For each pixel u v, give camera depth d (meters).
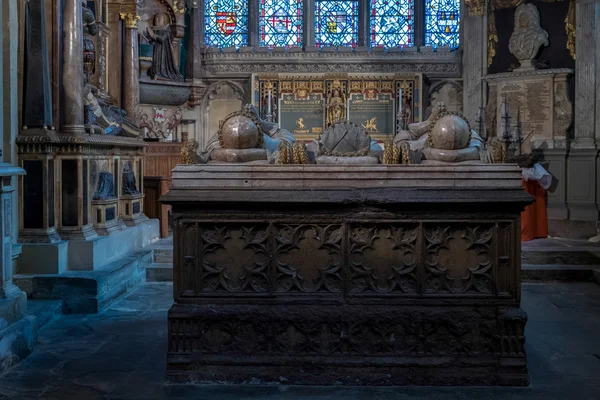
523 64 10.45
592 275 7.58
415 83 11.49
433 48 11.73
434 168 4.00
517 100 10.48
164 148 10.17
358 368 3.94
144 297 6.53
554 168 9.95
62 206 6.28
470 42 11.25
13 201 5.87
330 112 11.42
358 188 4.00
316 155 4.25
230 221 4.00
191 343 4.00
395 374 3.94
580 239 9.24
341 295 4.02
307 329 3.98
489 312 3.95
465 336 3.96
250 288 4.04
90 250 6.18
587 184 9.64
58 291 5.83
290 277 4.04
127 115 8.72
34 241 6.00
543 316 5.78
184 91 10.91
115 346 4.75
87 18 7.08
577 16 9.88
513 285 3.95
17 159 6.02
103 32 8.28
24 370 4.20
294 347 4.00
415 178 4.00
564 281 7.59
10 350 4.28
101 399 3.68
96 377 4.05
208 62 11.77
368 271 4.02
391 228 4.01
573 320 5.62
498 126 10.72
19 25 6.11
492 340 3.94
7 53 5.84
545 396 3.72
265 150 4.30
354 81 11.54
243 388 3.87
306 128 11.57
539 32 10.27
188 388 3.87
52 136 6.07
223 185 4.01
